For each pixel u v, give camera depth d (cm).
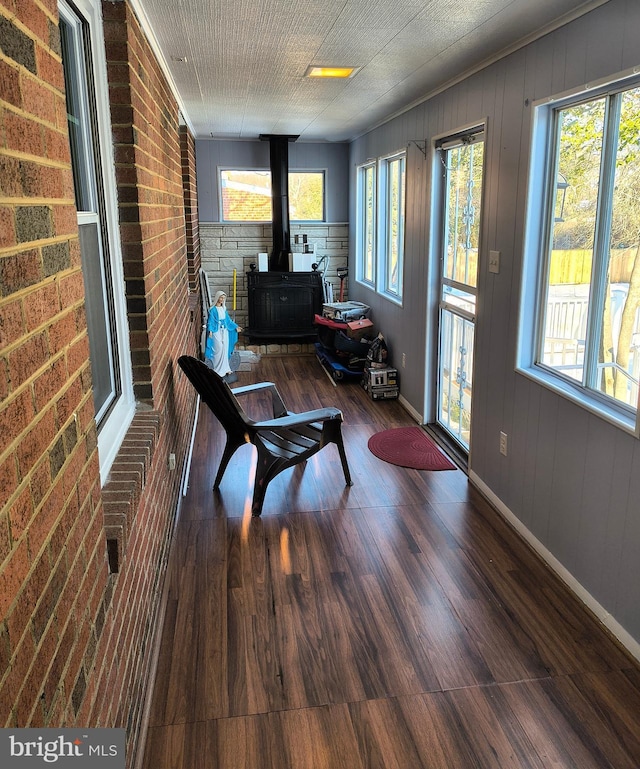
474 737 192
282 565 285
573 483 260
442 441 438
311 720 198
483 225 340
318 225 757
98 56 205
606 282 245
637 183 223
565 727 195
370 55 321
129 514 163
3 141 83
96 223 205
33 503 90
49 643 96
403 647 231
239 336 747
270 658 226
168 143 362
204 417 485
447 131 393
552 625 243
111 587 147
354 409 516
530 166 281
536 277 295
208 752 187
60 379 107
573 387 267
